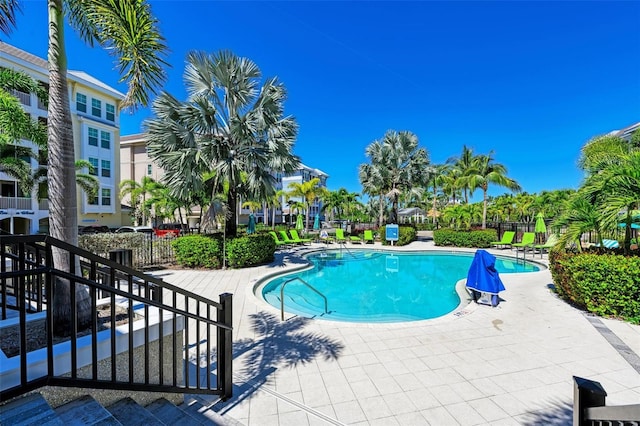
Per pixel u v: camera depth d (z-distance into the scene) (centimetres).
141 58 298
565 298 570
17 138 836
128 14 277
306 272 1004
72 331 172
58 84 279
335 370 318
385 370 317
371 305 679
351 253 1502
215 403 258
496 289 531
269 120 919
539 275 816
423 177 1772
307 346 380
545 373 307
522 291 641
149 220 2453
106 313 304
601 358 338
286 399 266
